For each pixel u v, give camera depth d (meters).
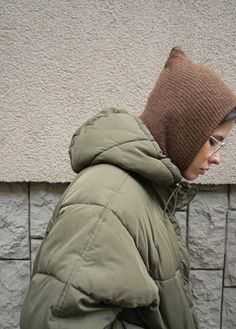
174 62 1.15
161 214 1.13
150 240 1.02
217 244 2.31
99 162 1.05
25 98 2.12
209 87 1.08
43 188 2.24
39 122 2.14
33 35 2.06
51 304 0.88
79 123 2.15
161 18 2.07
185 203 1.24
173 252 1.13
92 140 1.06
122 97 2.14
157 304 1.03
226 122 1.13
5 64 2.08
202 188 2.26
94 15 2.05
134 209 0.99
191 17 2.07
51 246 0.95
